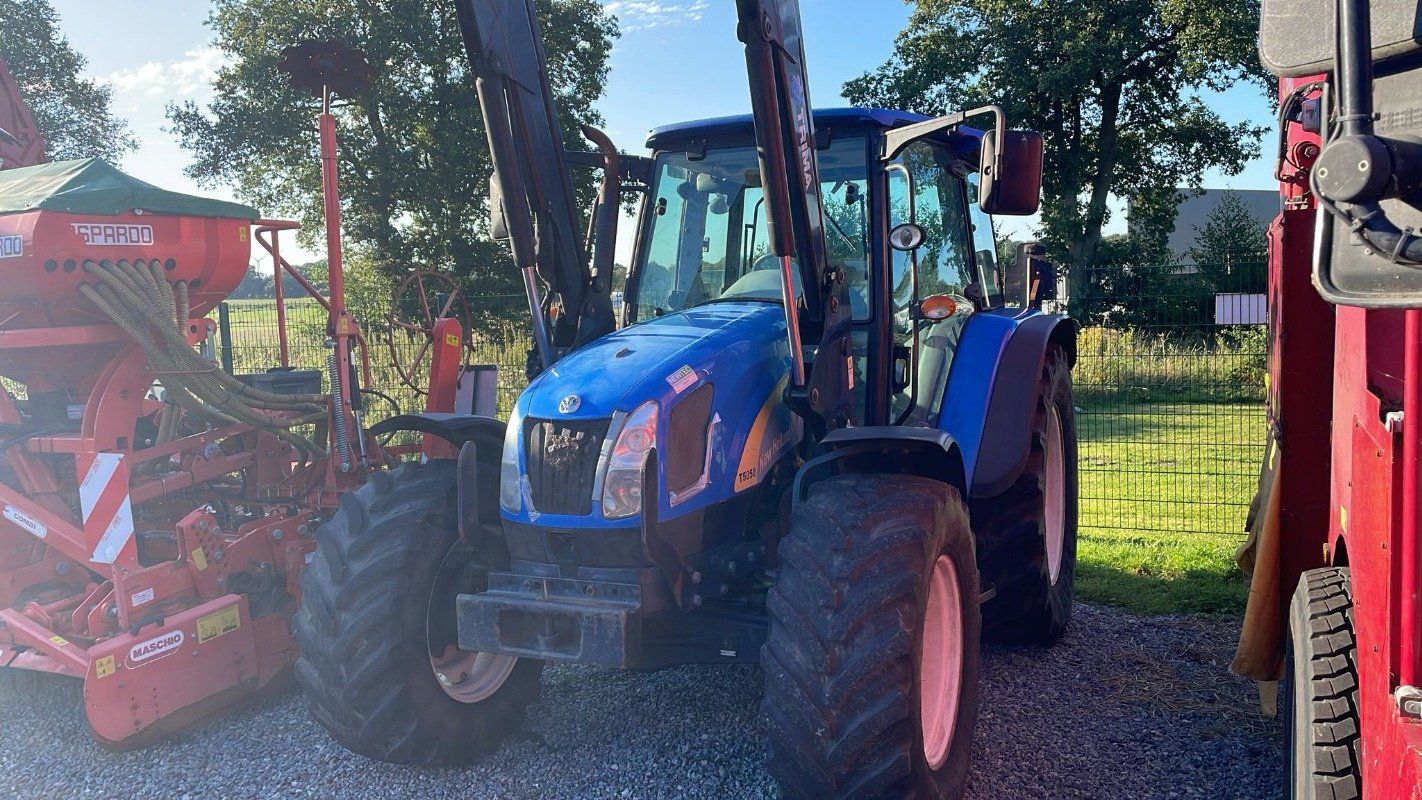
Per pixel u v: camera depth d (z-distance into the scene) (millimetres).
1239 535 6801
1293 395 3121
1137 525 7254
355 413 4922
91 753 3836
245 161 19922
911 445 3010
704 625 3156
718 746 3680
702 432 3143
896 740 2668
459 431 3611
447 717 3445
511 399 9695
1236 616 5012
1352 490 2203
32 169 4371
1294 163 2777
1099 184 26375
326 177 4715
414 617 3342
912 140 3559
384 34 18156
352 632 3260
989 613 4508
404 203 19875
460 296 5746
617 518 2973
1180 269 10617
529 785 3438
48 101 21953
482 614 3090
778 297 3760
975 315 4547
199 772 3648
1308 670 2334
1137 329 10695
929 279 4207
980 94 25125
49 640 3818
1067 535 5016
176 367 4180
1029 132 3502
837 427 3416
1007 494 4441
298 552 4418
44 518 4164
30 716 4195
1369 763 1940
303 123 18938
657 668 3174
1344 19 1547
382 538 3412
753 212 3898
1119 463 9758
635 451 2975
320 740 3871
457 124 18859
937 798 2898
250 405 4582
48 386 4438
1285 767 2686
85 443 4043
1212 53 22547
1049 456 5027
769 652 2779
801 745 2678
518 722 3771
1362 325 2084
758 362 3377
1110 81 24906
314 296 5301
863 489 2992
